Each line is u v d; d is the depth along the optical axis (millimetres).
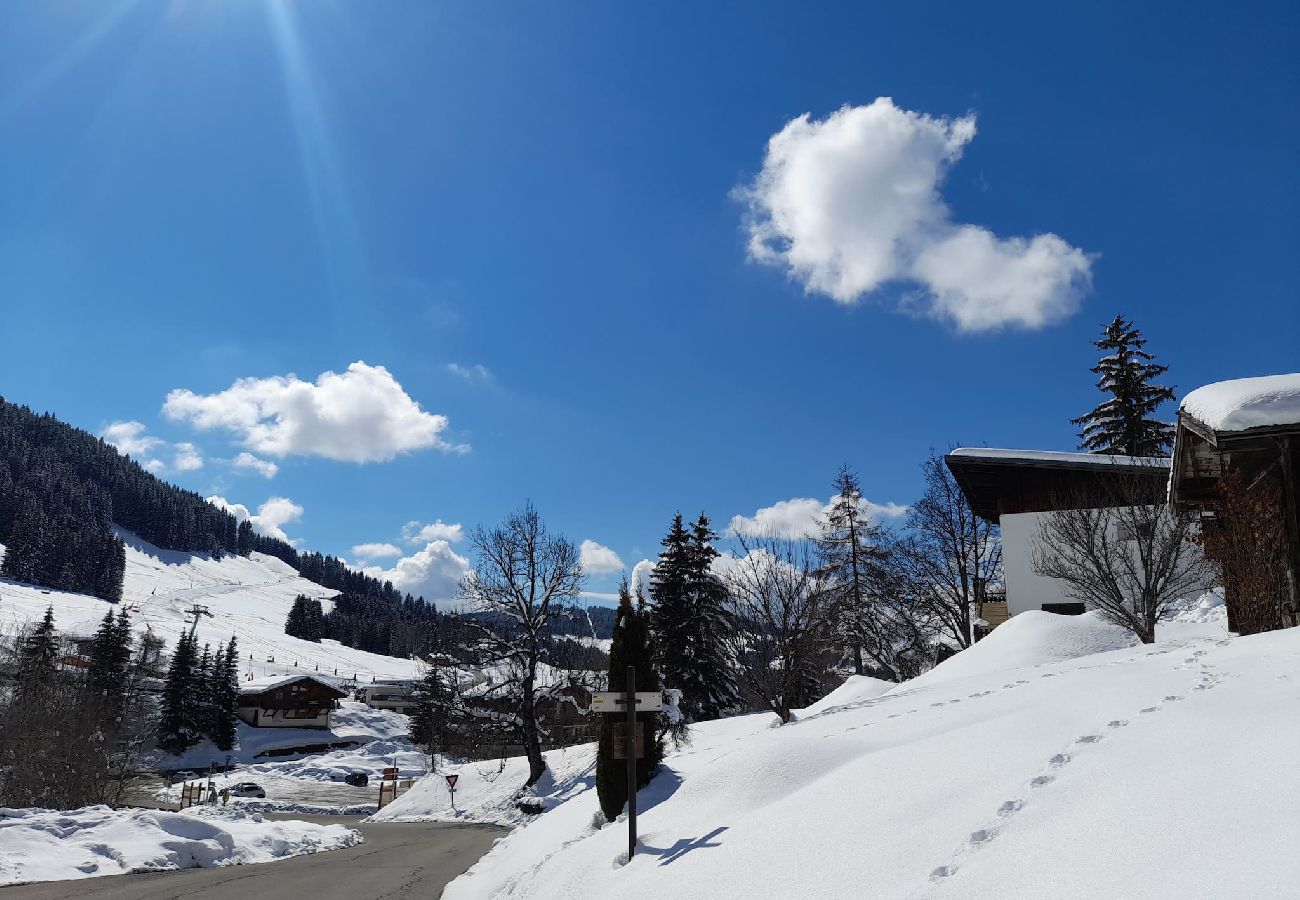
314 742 94188
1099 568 20031
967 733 8148
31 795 28562
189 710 78375
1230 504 15586
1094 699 8336
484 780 38656
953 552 39250
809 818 7281
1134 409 51906
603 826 13672
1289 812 4387
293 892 14266
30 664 35625
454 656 35812
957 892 4789
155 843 18047
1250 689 7211
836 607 28594
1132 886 4148
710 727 30828
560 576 35281
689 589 43781
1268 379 13633
